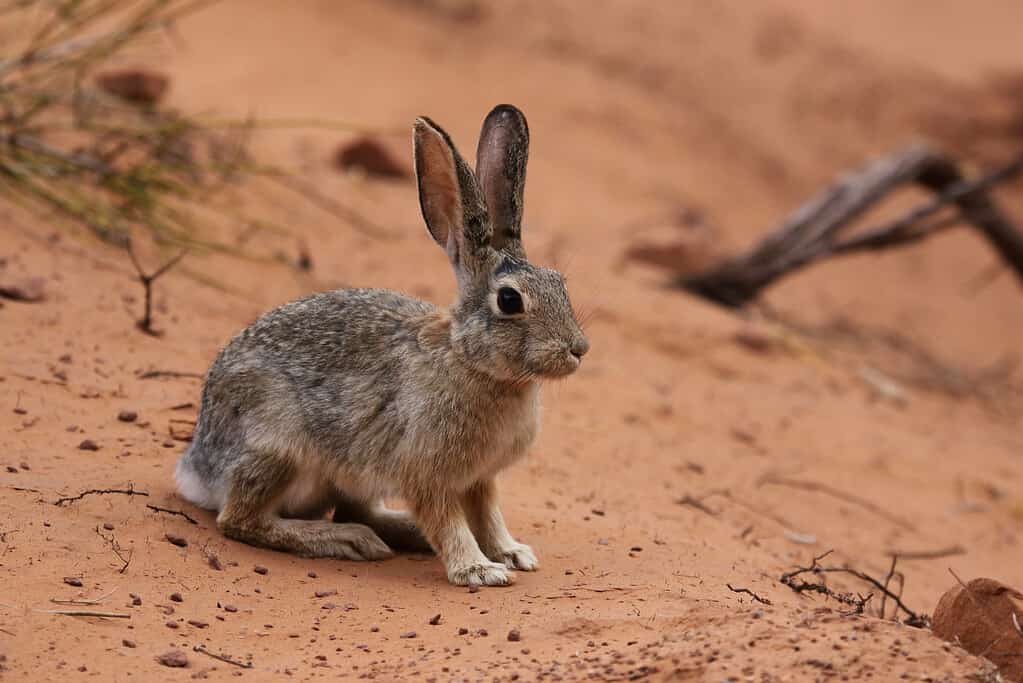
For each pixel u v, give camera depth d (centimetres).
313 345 903
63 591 759
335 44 2858
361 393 884
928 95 3481
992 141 3478
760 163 3112
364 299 933
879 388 1823
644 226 2361
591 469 1188
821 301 2572
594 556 938
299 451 895
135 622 741
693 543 1020
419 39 3017
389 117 2577
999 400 2052
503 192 912
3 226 1343
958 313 2852
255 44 2745
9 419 987
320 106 2522
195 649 721
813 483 1331
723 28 3453
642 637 740
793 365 1786
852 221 2038
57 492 887
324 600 818
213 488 905
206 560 844
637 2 3409
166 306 1284
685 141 3042
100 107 1648
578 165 2692
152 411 1055
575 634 755
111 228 1381
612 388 1454
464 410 862
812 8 3688
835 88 3419
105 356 1133
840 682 651
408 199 1972
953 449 1609
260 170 1579
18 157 1388
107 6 1563
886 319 2630
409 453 866
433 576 887
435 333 877
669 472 1245
